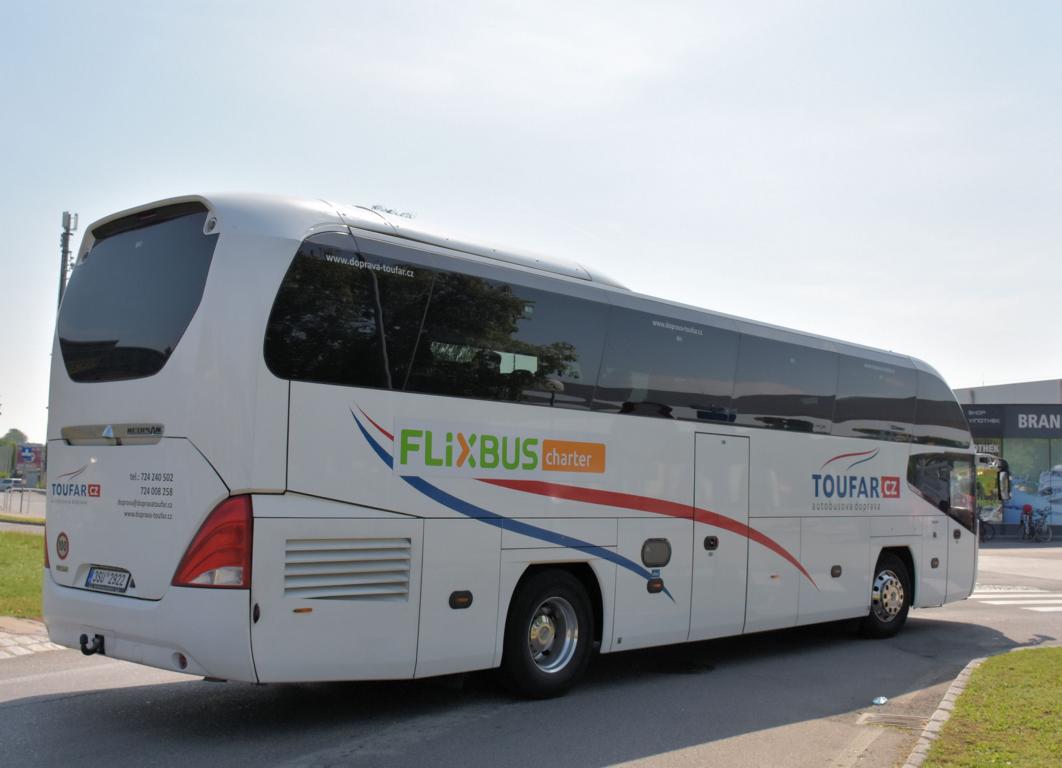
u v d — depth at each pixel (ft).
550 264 29.94
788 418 37.65
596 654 37.35
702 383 33.94
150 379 22.68
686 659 36.86
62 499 24.89
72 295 25.80
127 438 23.07
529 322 28.25
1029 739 22.52
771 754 22.90
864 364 42.16
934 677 33.60
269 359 22.16
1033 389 156.76
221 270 22.09
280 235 22.81
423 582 24.77
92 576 23.76
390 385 24.49
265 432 21.91
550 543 28.12
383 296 24.54
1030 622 49.37
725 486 34.50
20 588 46.83
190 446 21.62
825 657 37.76
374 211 25.91
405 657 24.25
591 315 30.09
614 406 30.55
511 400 27.43
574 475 29.04
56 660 32.12
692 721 26.18
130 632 22.18
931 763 20.47
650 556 31.35
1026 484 131.13
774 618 36.32
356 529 23.36
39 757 20.83
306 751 21.90
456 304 26.30
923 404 45.85
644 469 31.35
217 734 23.26
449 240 26.91
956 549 47.09
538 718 25.93
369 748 22.33
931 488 45.80
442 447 25.50
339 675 22.85
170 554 21.71
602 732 24.64
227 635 21.06
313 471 22.68
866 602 41.32
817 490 38.86
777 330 37.81
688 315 33.76
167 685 28.71
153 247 23.81
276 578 21.80
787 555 37.09
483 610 26.21
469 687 29.66
